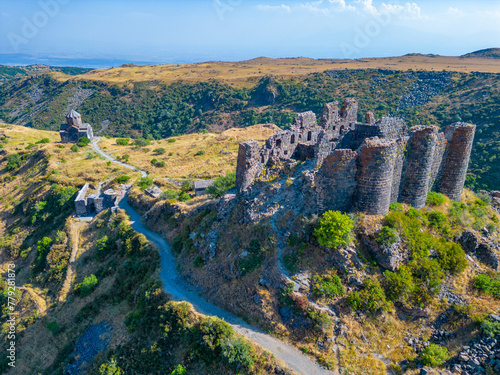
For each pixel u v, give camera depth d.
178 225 56.84
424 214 39.03
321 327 31.23
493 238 40.47
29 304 58.66
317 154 41.12
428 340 30.91
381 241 34.28
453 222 39.31
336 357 30.12
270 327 33.25
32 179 106.56
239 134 128.62
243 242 39.81
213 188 56.09
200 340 33.81
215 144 120.12
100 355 40.25
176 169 98.44
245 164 43.94
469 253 37.88
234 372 30.94
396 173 37.97
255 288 35.59
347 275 33.94
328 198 36.66
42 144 137.12
